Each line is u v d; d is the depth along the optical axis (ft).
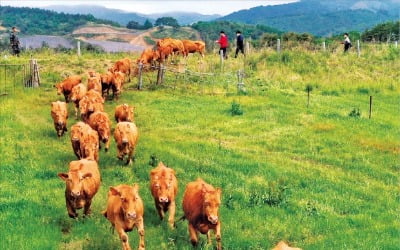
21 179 64.64
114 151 76.33
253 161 74.23
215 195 44.91
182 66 135.23
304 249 48.62
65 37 578.66
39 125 89.25
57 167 69.21
